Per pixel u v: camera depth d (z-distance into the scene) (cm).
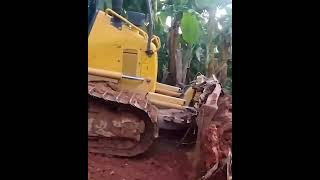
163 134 358
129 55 356
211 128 357
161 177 357
